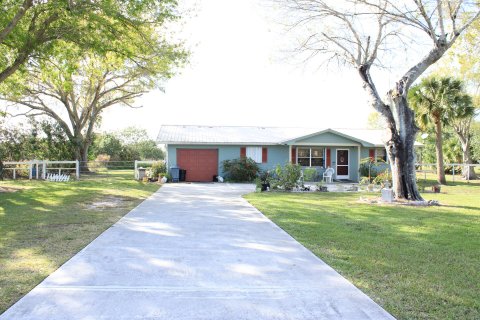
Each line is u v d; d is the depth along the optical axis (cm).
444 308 402
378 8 1305
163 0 1404
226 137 2561
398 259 586
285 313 382
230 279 484
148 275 495
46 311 380
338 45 1450
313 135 2455
